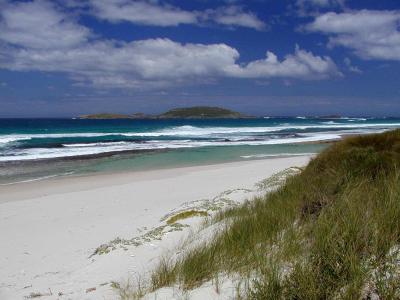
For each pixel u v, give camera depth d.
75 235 8.99
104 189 15.30
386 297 3.07
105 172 20.45
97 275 5.92
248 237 5.35
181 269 4.68
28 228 9.88
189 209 9.47
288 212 6.24
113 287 4.99
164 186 15.52
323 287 3.38
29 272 6.82
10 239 8.98
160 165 23.00
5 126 76.88
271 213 6.39
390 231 4.09
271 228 5.59
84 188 15.85
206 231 7.06
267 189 11.39
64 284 5.77
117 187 15.66
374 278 3.36
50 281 6.09
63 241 8.59
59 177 19.03
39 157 26.42
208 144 35.81
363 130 59.31
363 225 4.19
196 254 4.99
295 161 21.48
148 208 11.46
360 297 3.21
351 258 3.53
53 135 46.19
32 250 8.12
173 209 10.73
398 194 5.04
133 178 18.14
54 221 10.50
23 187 16.41
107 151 30.09
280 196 8.26
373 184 6.38
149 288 4.51
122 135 47.31
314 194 6.49
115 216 10.63
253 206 8.25
